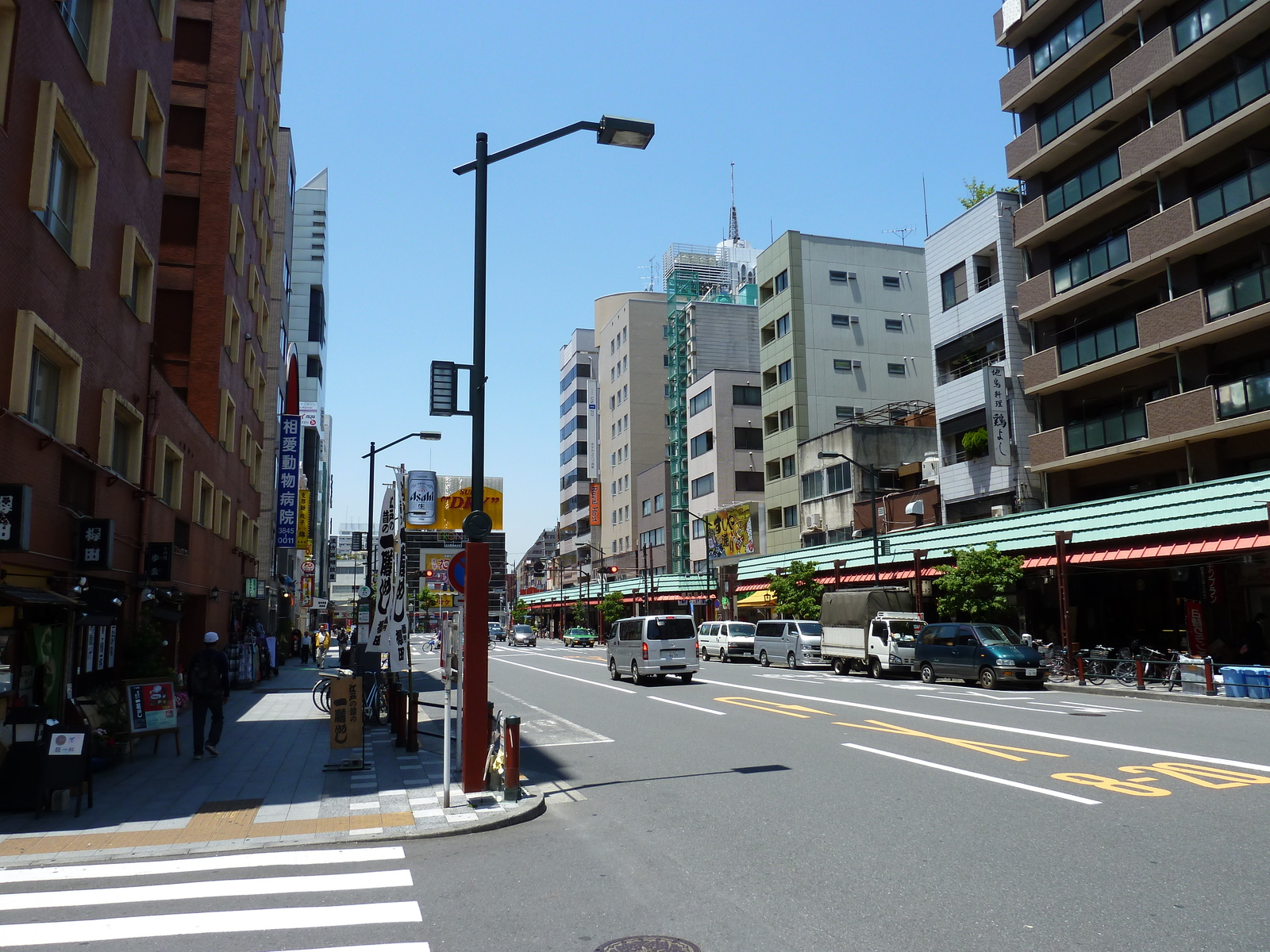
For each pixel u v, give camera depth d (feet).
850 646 96.68
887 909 18.03
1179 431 79.97
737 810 28.37
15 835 26.40
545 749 44.50
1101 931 16.38
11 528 32.32
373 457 109.70
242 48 94.43
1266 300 73.51
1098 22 92.58
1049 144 98.53
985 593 86.12
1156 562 76.23
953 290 116.16
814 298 172.76
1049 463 94.38
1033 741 41.39
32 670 38.17
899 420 154.10
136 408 54.75
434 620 202.39
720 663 127.54
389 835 25.67
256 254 110.73
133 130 52.85
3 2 34.53
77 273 43.88
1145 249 84.94
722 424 203.92
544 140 35.70
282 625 146.00
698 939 16.57
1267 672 59.82
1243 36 78.02
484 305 33.91
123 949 16.51
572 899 19.33
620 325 281.13
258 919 18.20
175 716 43.29
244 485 106.83
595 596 252.42
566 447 337.31
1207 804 27.14
